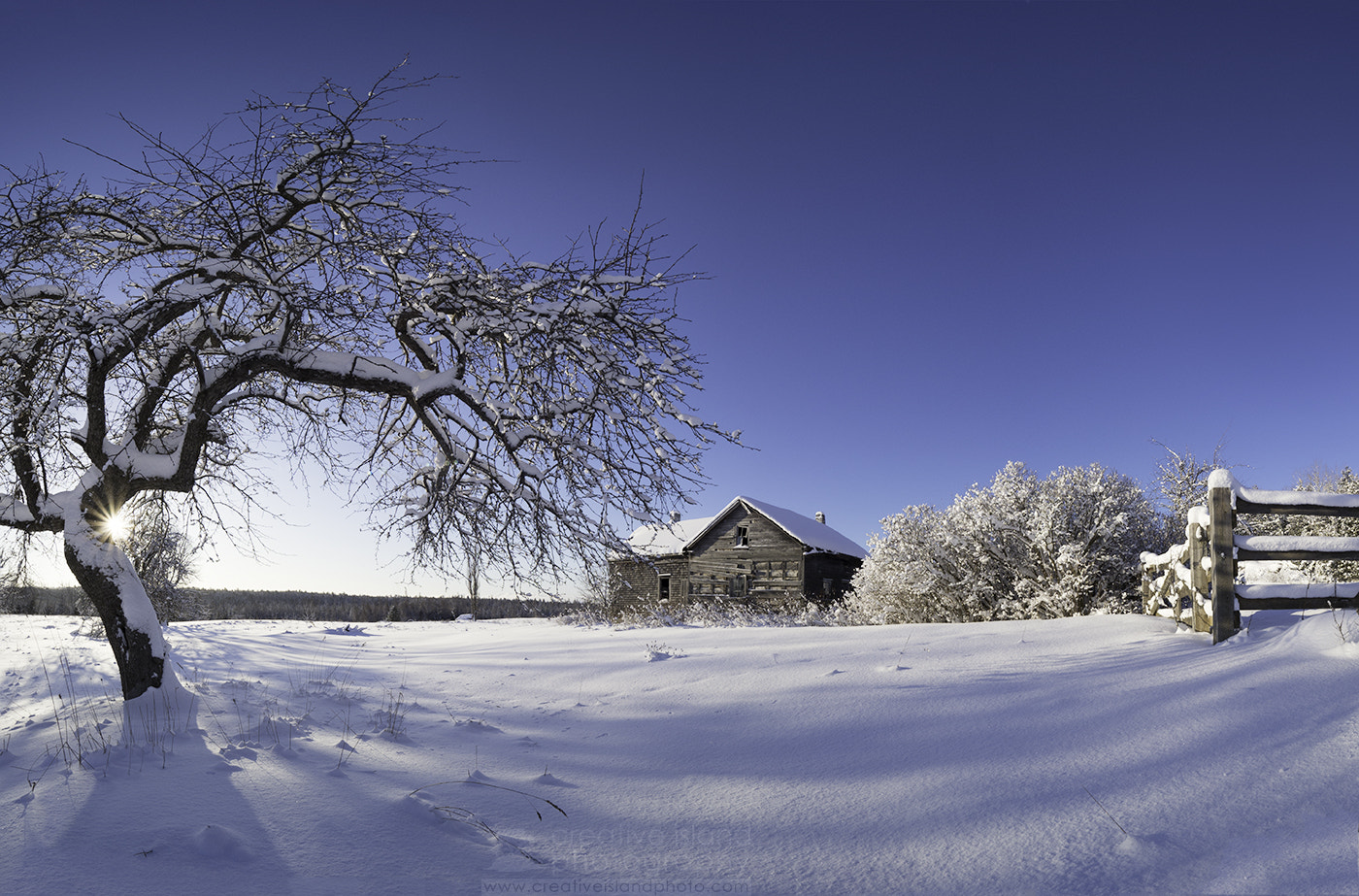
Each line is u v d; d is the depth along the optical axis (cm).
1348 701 546
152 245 761
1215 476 791
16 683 1006
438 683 1057
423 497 934
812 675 840
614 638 1529
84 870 347
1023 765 504
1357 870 331
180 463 784
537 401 834
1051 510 1559
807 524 3728
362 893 345
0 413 706
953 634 1023
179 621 2747
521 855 399
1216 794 429
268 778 495
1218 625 766
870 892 356
